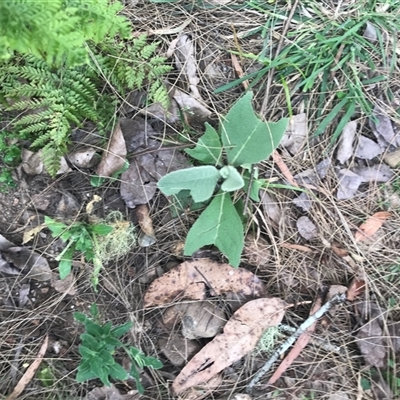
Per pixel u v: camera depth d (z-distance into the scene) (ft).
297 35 1.48
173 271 1.39
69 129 1.34
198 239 1.35
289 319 1.42
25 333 1.37
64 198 1.42
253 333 1.37
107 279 1.41
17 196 1.41
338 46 1.48
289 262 1.44
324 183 1.46
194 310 1.39
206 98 1.48
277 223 1.44
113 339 1.28
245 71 1.49
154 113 1.44
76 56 0.95
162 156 1.43
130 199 1.41
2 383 1.34
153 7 1.49
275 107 1.47
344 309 1.41
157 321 1.41
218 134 1.44
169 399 1.37
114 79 1.38
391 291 1.42
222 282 1.40
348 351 1.40
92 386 1.37
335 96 1.47
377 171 1.46
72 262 1.40
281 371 1.40
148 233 1.41
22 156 1.40
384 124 1.46
